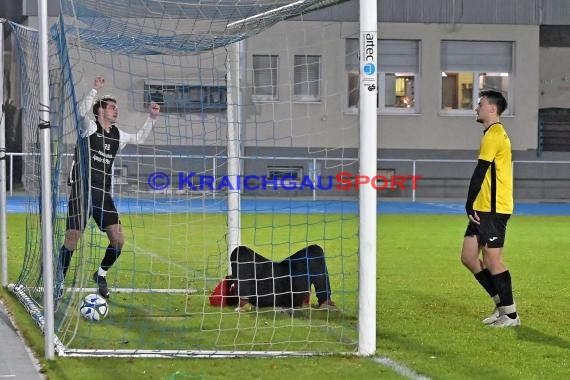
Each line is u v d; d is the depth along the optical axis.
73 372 13.54
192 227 37.28
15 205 48.22
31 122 20.81
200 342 15.94
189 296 20.83
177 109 30.17
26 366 14.00
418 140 63.91
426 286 23.38
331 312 18.83
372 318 15.06
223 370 13.81
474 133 64.31
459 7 63.81
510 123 64.88
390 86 64.19
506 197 17.45
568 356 15.13
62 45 15.55
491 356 15.05
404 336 16.69
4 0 60.34
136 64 41.69
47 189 14.50
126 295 20.86
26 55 21.31
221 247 31.03
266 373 13.64
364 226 15.02
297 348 15.50
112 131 19.64
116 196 40.16
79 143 15.91
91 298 17.77
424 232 38.31
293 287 18.97
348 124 60.62
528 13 64.44
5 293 21.14
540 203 59.84
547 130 65.38
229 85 21.17
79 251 17.75
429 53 63.81
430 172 63.34
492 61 64.94
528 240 35.94
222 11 18.64
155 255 29.06
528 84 64.81
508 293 17.73
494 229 17.50
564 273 26.33
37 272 19.78
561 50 66.12
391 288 22.97
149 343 15.79
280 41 58.41
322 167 60.53
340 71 59.97
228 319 18.00
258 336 16.48
